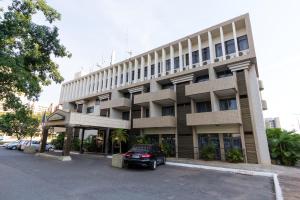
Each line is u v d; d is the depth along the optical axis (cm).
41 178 851
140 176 969
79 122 1736
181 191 704
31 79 692
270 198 636
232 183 846
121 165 1246
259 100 1576
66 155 1589
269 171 1122
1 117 2222
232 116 1541
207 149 1648
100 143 2545
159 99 2066
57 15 816
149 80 2361
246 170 1152
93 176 938
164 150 1916
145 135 2205
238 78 1717
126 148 2280
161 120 1978
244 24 1845
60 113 1797
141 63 2555
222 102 1805
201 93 1777
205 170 1198
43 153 1981
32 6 734
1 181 764
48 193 629
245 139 1562
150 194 658
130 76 2662
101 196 617
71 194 627
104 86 2992
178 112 2039
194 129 1858
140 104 2320
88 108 3253
